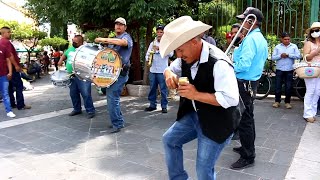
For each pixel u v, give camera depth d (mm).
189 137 2578
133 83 8289
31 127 5250
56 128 5168
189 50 2148
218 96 2100
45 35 16656
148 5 6117
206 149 2309
